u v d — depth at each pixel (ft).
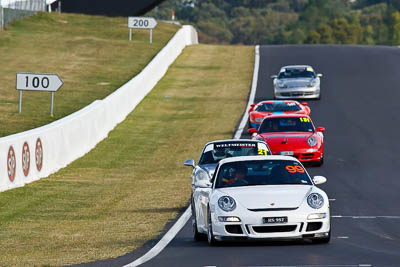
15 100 473.67
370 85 541.34
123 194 260.01
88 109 368.27
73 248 166.40
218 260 138.62
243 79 598.75
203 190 166.71
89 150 358.64
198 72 635.66
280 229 150.71
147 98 515.91
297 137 293.84
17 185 265.54
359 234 170.40
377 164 301.43
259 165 167.53
